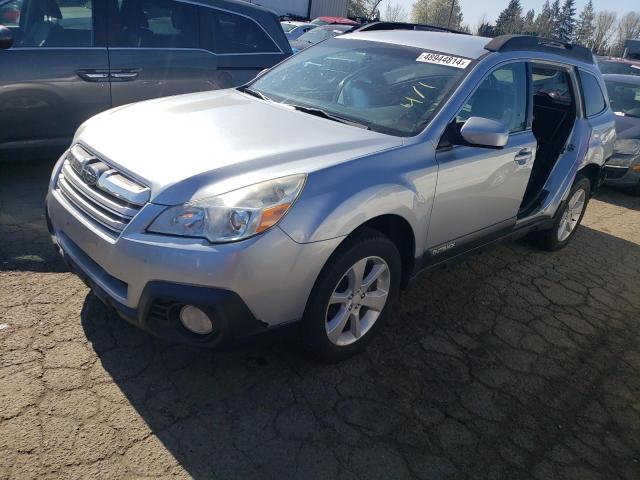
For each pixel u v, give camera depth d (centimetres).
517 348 339
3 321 290
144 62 504
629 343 366
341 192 254
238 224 228
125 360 276
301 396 269
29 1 451
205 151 260
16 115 453
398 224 298
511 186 370
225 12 552
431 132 306
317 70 382
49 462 214
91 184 263
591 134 468
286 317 251
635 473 256
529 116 384
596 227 605
